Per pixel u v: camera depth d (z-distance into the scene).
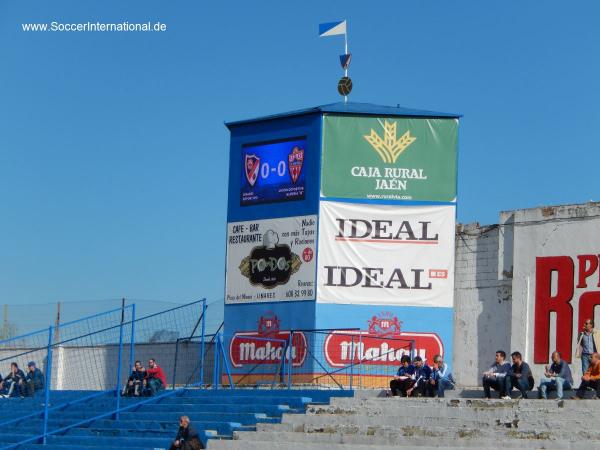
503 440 20.56
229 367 31.88
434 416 22.45
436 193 31.64
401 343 31.06
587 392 23.77
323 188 31.27
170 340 33.12
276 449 21.98
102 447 24.59
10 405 30.30
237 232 32.53
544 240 30.73
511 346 30.88
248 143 32.72
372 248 31.28
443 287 31.36
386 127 31.69
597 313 29.59
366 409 23.48
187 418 22.84
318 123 31.48
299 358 30.86
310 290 30.98
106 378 33.94
